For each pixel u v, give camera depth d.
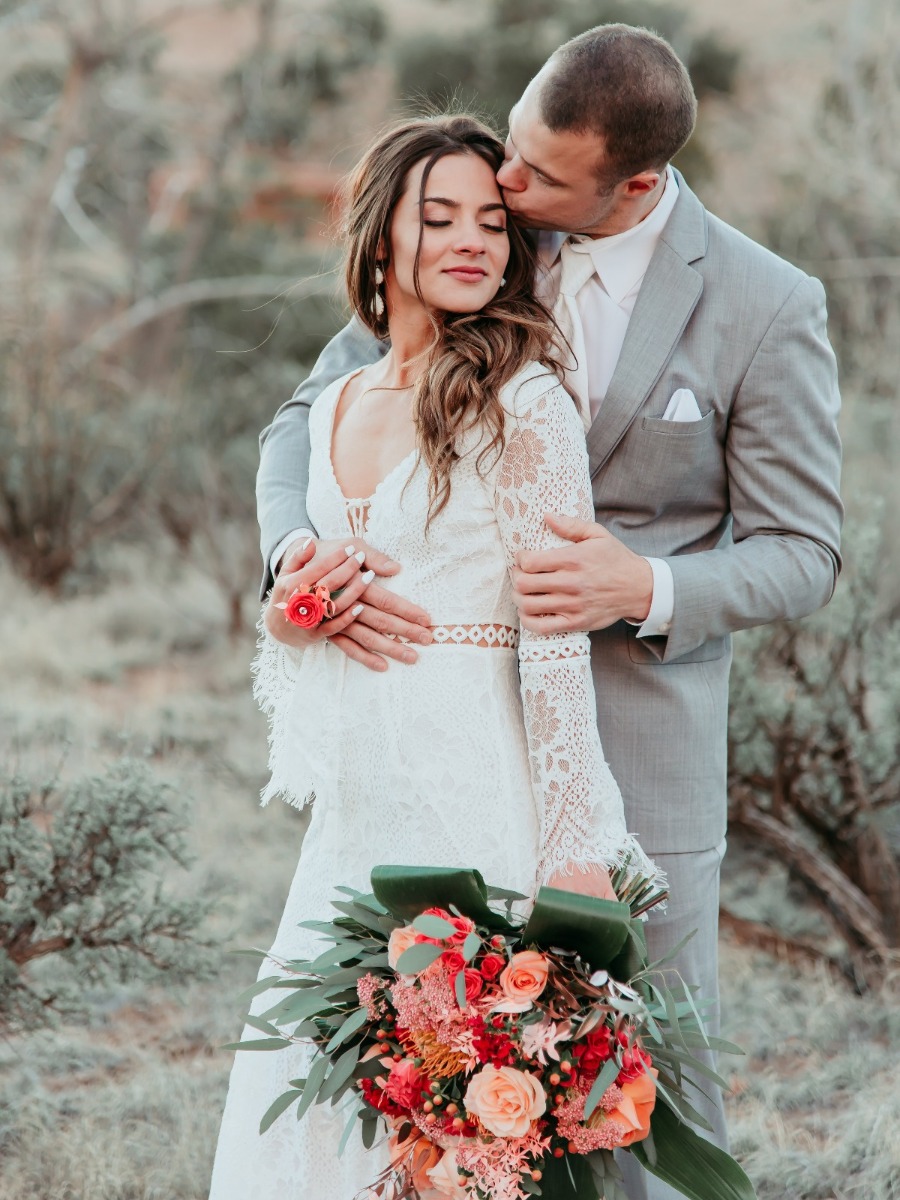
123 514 9.37
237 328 13.98
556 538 2.14
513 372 2.16
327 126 18.08
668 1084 2.01
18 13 13.83
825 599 2.43
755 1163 3.03
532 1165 1.96
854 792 3.98
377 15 17.16
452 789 2.18
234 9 15.89
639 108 2.17
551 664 2.13
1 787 3.85
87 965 3.49
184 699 6.68
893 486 5.91
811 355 2.41
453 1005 1.88
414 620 2.20
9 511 8.98
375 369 2.42
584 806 2.12
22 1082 3.39
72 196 14.26
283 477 2.67
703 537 2.50
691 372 2.38
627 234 2.40
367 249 2.27
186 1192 2.93
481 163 2.23
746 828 4.08
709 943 2.53
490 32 16.58
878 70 8.61
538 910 1.91
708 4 16.12
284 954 2.30
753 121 13.29
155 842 3.62
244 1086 2.28
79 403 9.45
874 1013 3.71
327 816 2.29
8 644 7.41
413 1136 2.01
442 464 2.14
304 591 2.22
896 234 8.63
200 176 15.87
